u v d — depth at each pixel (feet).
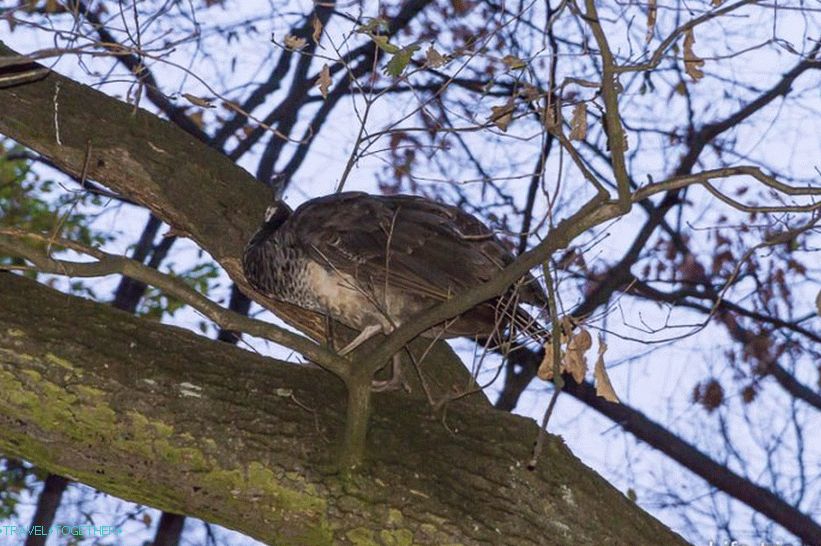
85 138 36.17
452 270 34.86
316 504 26.86
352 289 35.22
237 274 38.27
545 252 25.35
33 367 26.68
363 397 26.63
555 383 26.27
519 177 30.07
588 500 27.35
